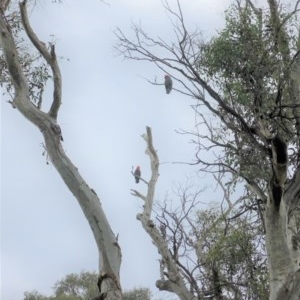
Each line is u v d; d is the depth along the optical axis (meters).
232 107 11.37
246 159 11.62
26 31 12.02
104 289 10.41
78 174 11.10
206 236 16.36
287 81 11.39
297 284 10.69
